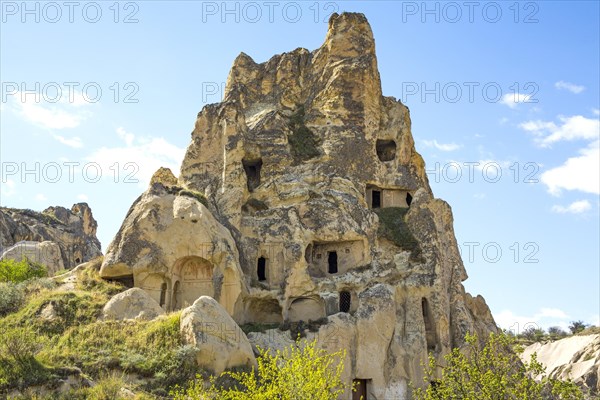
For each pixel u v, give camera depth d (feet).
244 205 196.44
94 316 150.41
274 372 109.09
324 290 184.44
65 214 345.10
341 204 195.62
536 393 101.45
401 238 198.49
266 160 206.39
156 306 155.33
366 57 223.51
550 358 323.78
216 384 132.05
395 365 176.45
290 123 217.77
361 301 179.11
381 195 214.07
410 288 188.65
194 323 139.95
